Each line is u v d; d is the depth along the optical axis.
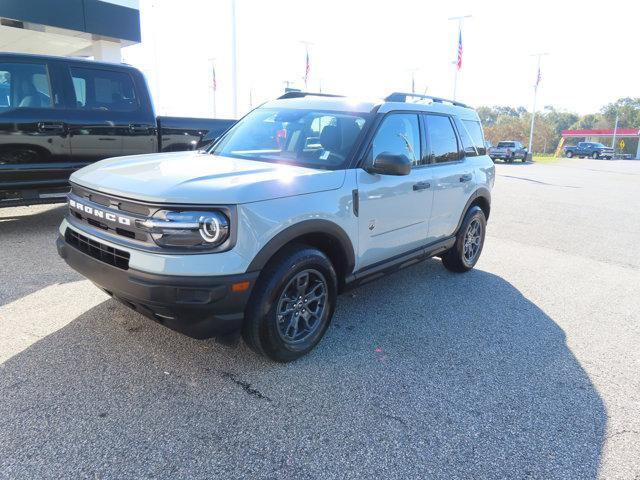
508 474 2.40
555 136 84.69
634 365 3.62
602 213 10.86
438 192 4.63
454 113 5.21
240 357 3.36
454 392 3.11
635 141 72.88
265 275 3.01
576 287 5.45
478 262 6.31
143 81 6.75
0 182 5.71
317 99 4.47
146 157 4.02
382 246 3.99
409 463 2.44
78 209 3.29
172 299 2.68
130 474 2.25
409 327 4.08
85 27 13.66
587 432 2.77
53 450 2.37
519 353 3.73
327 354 3.51
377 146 3.86
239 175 3.14
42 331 3.58
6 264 5.01
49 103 5.94
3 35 14.32
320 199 3.26
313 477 2.30
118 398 2.82
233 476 2.28
